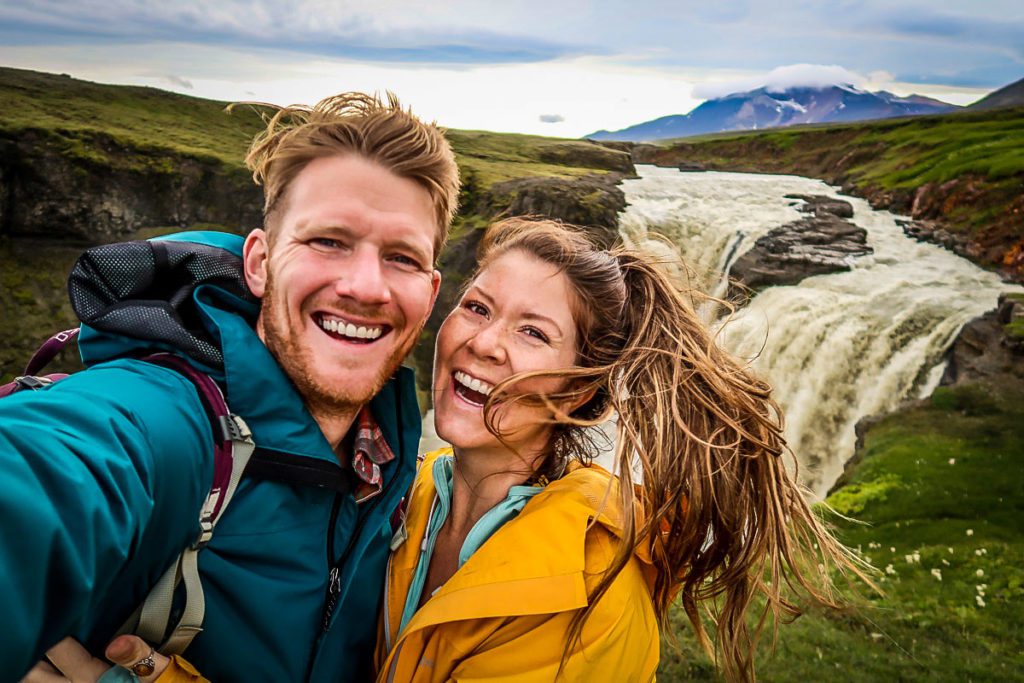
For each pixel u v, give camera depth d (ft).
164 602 1.49
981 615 9.71
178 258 1.73
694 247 29.81
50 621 1.08
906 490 14.66
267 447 1.64
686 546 2.27
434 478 2.36
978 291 24.59
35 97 37.22
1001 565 11.27
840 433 21.44
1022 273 25.95
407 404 2.02
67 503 1.07
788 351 23.43
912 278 26.12
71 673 1.42
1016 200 29.60
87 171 31.01
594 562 1.98
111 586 1.42
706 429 2.29
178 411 1.44
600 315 2.33
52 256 31.09
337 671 2.02
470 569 1.95
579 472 2.25
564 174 38.22
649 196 35.55
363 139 1.69
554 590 1.86
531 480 2.34
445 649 1.95
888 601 10.07
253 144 1.80
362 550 1.94
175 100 42.75
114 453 1.20
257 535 1.64
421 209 1.76
